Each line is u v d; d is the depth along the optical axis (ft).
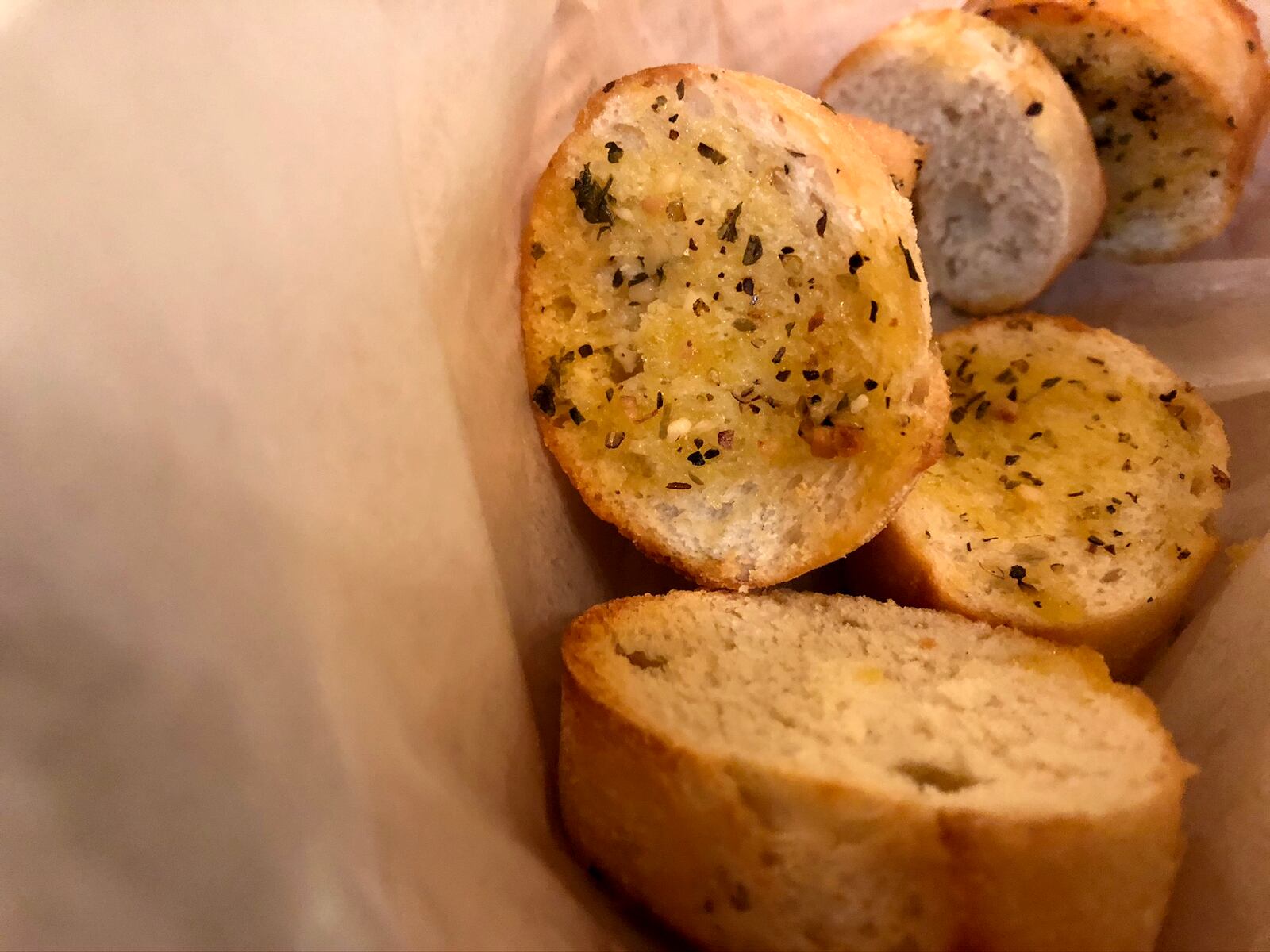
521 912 0.28
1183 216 0.57
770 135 0.38
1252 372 0.54
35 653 0.25
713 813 0.31
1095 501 0.48
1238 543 0.48
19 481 0.26
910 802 0.29
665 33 0.46
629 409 0.41
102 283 0.26
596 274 0.41
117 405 0.26
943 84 0.52
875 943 0.31
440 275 0.34
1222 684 0.39
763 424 0.40
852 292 0.38
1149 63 0.51
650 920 0.35
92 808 0.25
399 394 0.30
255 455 0.26
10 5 0.27
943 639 0.40
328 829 0.24
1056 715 0.36
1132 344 0.54
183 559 0.25
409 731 0.28
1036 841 0.29
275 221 0.28
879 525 0.39
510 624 0.36
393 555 0.29
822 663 0.38
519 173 0.39
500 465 0.38
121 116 0.27
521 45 0.37
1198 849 0.35
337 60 0.30
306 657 0.25
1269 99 0.54
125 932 0.24
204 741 0.25
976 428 0.51
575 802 0.35
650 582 0.48
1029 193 0.54
